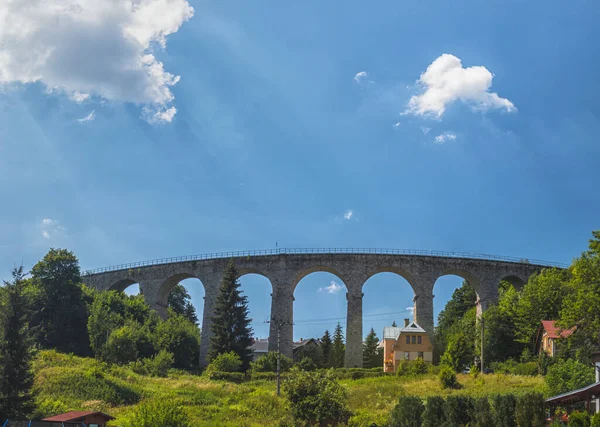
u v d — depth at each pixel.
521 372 60.25
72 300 80.94
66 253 82.88
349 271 80.25
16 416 39.94
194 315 117.62
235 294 80.44
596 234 49.41
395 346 76.56
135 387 56.28
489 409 37.72
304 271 81.31
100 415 36.62
